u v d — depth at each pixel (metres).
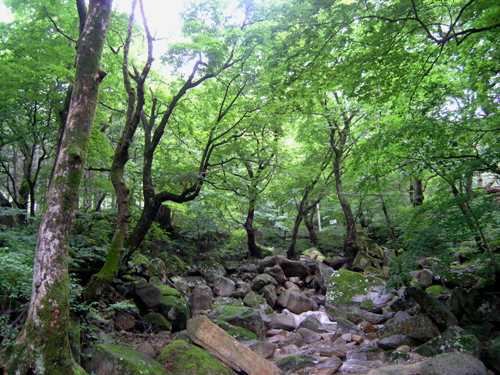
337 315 10.09
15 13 10.27
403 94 8.91
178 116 12.38
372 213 19.56
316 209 21.28
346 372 5.65
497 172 6.00
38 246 4.34
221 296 12.42
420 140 7.00
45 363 3.93
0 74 8.24
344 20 6.86
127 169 12.34
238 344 5.84
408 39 7.53
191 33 9.36
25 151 11.12
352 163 8.30
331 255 18.80
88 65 4.99
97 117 10.52
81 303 5.93
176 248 15.90
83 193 11.21
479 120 6.63
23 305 5.18
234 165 15.56
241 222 19.52
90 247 8.48
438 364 4.53
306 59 7.86
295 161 18.33
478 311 5.92
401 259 6.52
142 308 8.07
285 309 10.90
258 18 9.91
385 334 6.95
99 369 4.86
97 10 5.27
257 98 11.23
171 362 5.32
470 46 7.47
